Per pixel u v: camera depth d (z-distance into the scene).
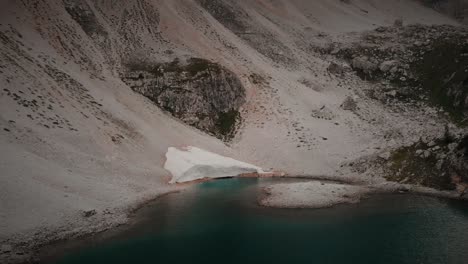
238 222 35.69
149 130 55.72
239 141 61.09
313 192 43.47
